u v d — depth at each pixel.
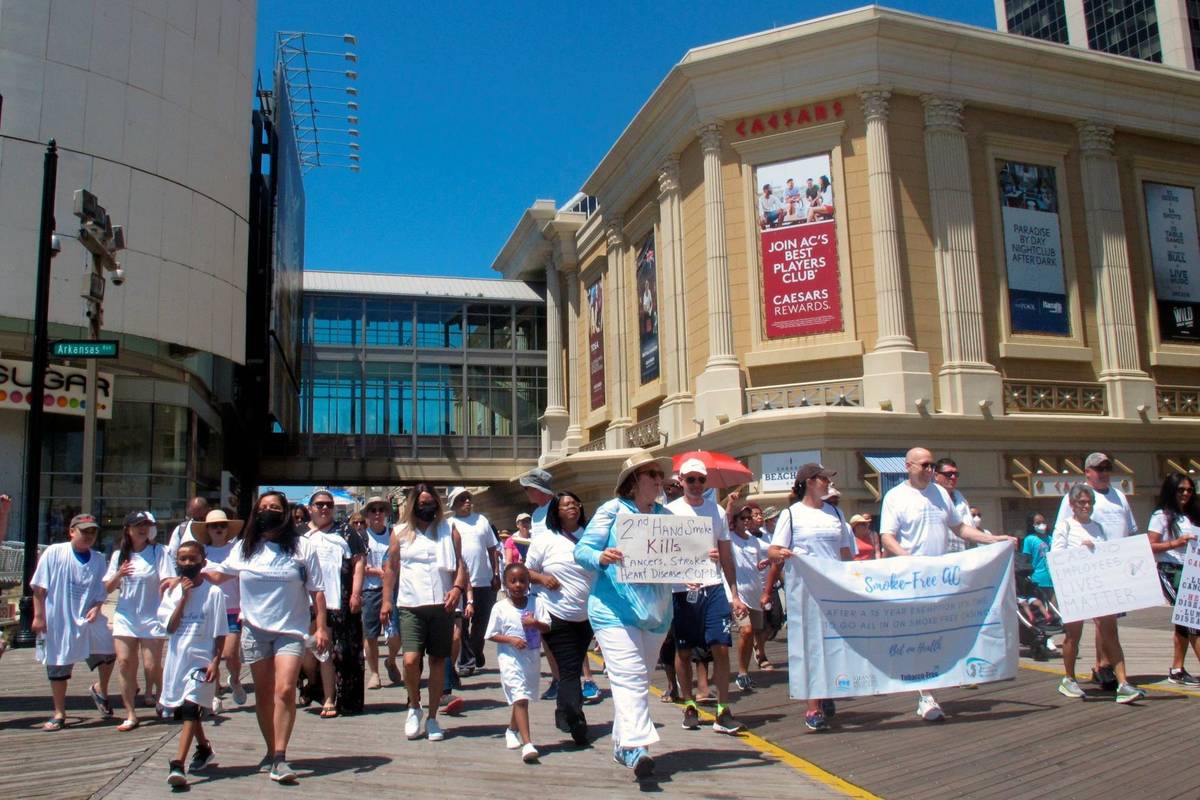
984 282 25.08
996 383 24.12
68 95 22.84
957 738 7.00
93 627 8.59
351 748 7.19
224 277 26.34
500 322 44.59
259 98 36.19
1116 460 25.48
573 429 38.09
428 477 42.47
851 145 24.67
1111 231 26.55
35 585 8.30
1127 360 26.08
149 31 24.48
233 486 30.83
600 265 35.72
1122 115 27.22
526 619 6.96
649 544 6.23
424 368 43.28
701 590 7.75
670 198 27.92
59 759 6.86
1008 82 25.77
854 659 7.38
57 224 22.28
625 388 32.28
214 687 6.37
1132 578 8.10
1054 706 7.99
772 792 5.80
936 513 7.93
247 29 28.12
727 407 24.53
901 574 7.59
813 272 24.59
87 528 8.44
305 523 10.49
